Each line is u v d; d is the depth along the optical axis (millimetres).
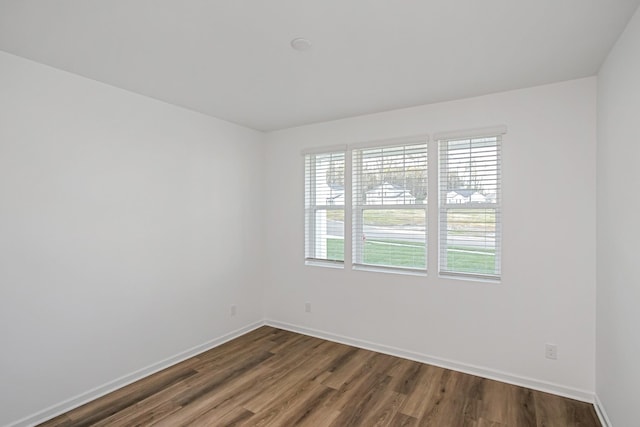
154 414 2338
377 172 3467
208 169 3479
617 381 1948
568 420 2256
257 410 2387
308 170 3908
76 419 2277
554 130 2598
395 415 2322
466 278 2979
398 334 3271
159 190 3012
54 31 1860
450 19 1737
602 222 2277
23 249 2188
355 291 3531
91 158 2537
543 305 2639
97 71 2400
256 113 3412
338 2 1591
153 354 2949
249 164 3982
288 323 4023
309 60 2225
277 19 1740
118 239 2703
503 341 2787
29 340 2213
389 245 3398
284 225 4047
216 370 2992
